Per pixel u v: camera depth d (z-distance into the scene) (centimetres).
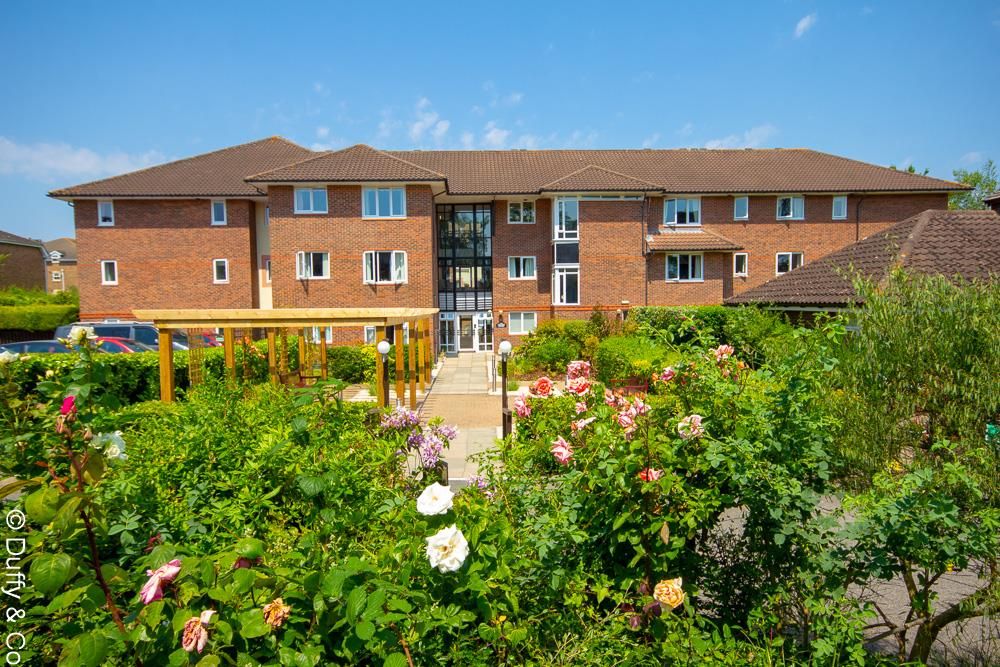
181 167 3022
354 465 374
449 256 3062
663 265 2805
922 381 414
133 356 1432
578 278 2784
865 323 446
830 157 3347
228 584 203
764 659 278
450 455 1099
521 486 340
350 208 2572
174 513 324
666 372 361
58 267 5394
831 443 381
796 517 320
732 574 352
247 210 2828
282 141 3338
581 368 364
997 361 387
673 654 260
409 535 255
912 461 408
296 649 205
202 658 181
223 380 806
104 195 2734
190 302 2823
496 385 1988
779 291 1557
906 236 1271
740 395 339
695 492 299
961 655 414
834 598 315
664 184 3027
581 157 3378
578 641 264
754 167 3238
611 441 289
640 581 294
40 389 262
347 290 2581
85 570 212
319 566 241
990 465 356
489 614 234
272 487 356
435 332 2842
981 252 1159
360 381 2070
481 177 3077
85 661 172
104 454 249
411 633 212
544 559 285
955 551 316
